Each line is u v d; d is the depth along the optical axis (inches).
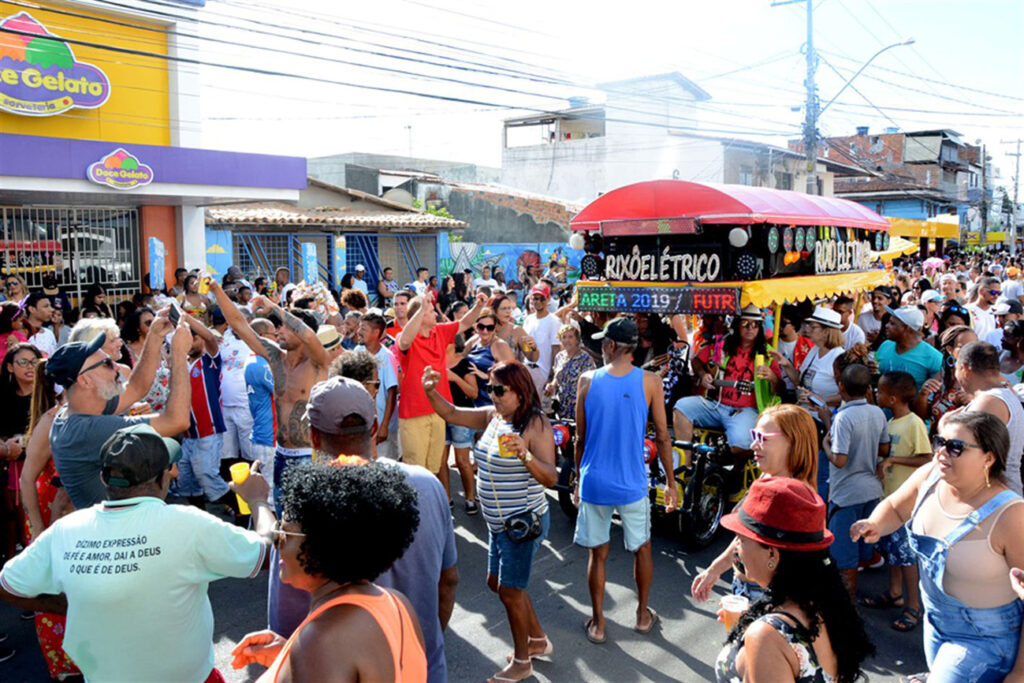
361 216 882.1
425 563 115.5
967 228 2373.3
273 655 94.7
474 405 288.2
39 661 180.4
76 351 141.9
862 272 335.6
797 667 89.6
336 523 77.0
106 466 105.7
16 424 205.6
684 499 243.1
